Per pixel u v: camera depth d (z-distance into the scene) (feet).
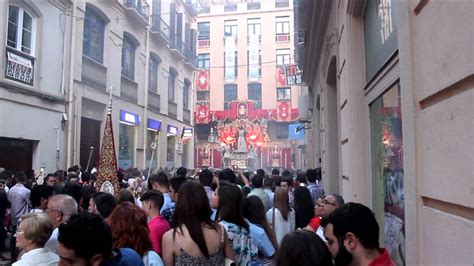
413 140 8.99
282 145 128.47
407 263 9.56
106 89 60.80
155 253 10.49
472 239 6.06
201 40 138.82
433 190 7.88
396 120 12.53
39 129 45.14
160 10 83.46
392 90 13.05
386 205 14.23
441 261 7.38
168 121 89.61
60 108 48.88
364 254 7.17
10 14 41.50
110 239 7.62
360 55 18.49
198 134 136.46
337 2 24.40
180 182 16.97
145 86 75.66
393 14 12.47
